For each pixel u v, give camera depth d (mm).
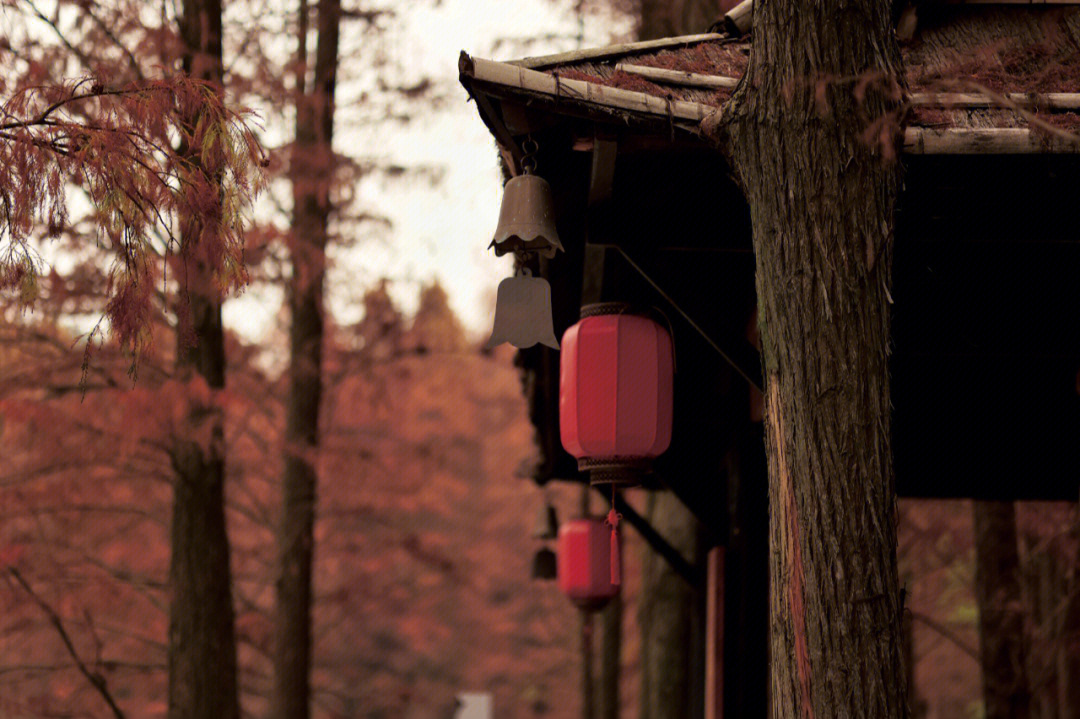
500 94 3166
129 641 9406
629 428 3941
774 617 2963
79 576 7398
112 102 3461
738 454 5160
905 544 10641
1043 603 9328
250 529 12891
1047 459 5387
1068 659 8703
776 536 2971
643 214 3717
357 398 11398
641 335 3996
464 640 26641
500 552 26641
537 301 3664
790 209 2967
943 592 12188
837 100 2955
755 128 3047
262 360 11023
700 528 7004
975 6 3793
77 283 6270
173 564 6680
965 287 4328
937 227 3631
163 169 3523
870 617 2830
